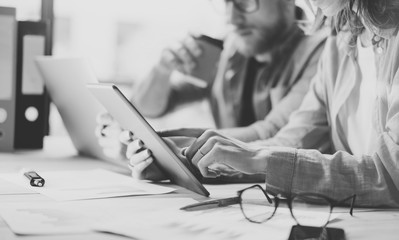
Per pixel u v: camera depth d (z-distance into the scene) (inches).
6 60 75.0
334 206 39.7
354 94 67.0
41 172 58.6
